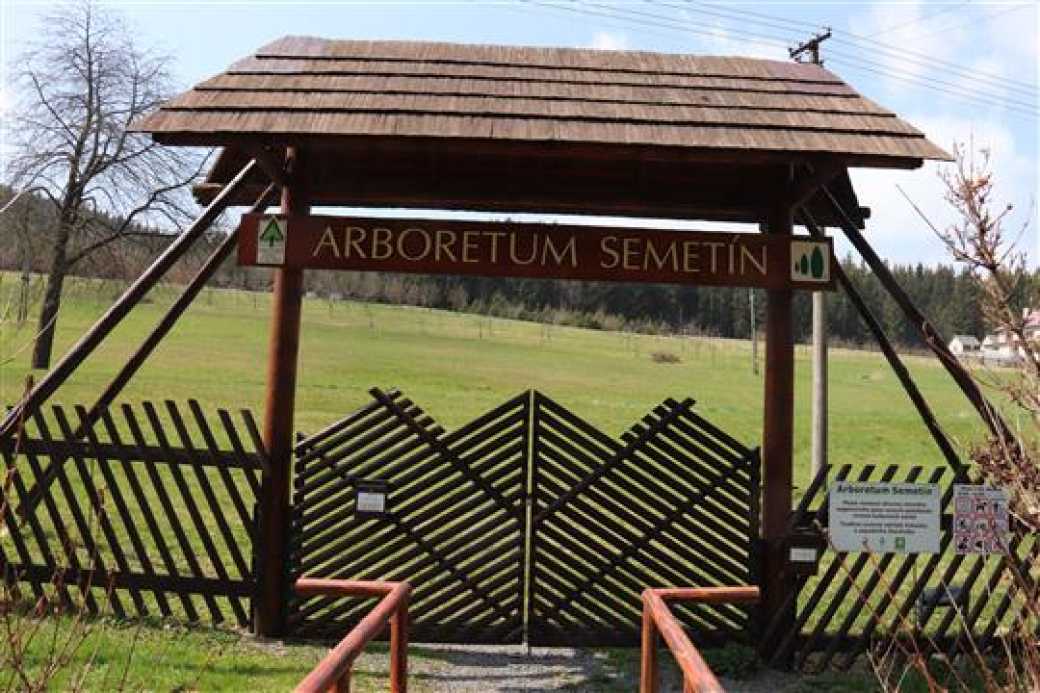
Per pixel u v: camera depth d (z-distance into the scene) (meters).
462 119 6.70
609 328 96.06
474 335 71.94
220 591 7.08
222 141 6.57
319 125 6.52
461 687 6.32
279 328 7.17
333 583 5.57
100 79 28.19
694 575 7.34
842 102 7.34
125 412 7.11
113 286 30.00
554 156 7.08
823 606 8.80
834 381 52.53
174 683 5.78
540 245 7.05
